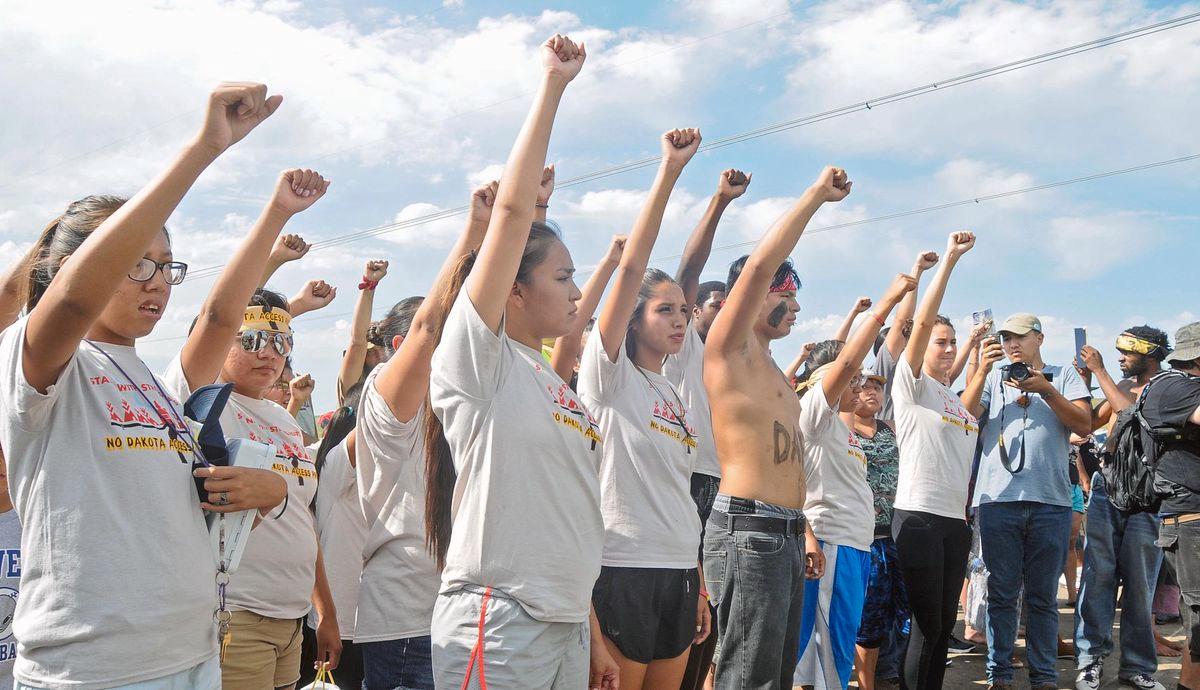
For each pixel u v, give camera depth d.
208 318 2.84
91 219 2.36
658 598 3.52
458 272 3.14
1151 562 6.04
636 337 4.12
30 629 2.13
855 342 4.91
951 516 5.30
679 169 3.74
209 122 2.05
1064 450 5.96
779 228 3.78
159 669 2.20
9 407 2.12
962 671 6.53
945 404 5.53
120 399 2.28
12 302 2.67
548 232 3.12
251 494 2.41
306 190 2.91
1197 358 5.05
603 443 3.67
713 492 4.64
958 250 5.58
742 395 3.96
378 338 4.94
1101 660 6.04
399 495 3.42
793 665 3.91
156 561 2.21
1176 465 5.02
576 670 2.84
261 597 3.22
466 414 2.73
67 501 2.15
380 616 3.37
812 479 5.07
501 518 2.68
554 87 2.70
